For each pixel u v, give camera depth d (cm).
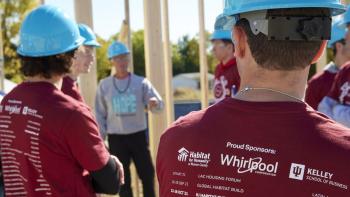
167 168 104
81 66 288
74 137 183
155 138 503
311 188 88
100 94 484
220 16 115
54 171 185
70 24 204
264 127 95
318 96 338
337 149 89
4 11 1392
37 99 188
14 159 196
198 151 99
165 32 504
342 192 86
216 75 437
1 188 228
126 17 510
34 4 1431
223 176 95
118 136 479
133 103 476
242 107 99
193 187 98
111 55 480
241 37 104
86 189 194
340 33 325
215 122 101
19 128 190
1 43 518
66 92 259
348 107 255
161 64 490
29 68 194
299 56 96
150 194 480
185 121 106
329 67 339
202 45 512
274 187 90
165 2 499
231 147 96
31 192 190
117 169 203
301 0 94
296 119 94
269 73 99
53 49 194
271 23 95
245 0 100
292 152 91
